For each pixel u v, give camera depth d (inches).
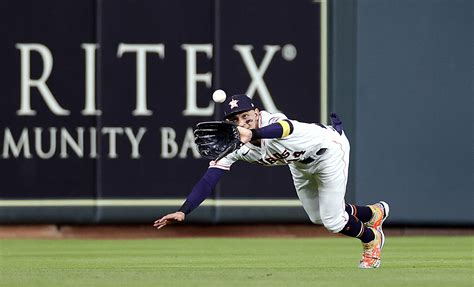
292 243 1732.3
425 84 1824.6
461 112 1828.2
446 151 1829.5
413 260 1350.9
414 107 1824.6
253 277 1048.8
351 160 1817.2
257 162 1041.5
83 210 1801.2
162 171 1812.3
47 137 1796.3
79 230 1862.7
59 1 1792.6
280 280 1005.8
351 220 1104.2
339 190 1071.0
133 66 1806.1
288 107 1819.6
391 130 1820.9
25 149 1792.6
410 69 1820.9
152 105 1809.8
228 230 1886.1
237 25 1814.7
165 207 1814.7
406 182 1827.0
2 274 1119.0
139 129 1808.6
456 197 1833.2
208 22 1812.3
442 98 1825.8
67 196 1798.7
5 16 1786.4
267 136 979.9
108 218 1804.9
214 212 1815.9
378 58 1819.6
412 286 940.0
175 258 1407.5
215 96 1003.3
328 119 1822.1
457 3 1823.3
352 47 1817.2
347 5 1819.6
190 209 1012.5
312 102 1822.1
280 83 1817.2
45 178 1796.3
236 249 1592.0
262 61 1815.9
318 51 1822.1
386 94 1819.6
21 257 1438.2
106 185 1804.9
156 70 1809.8
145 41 1806.1
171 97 1811.0
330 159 1049.5
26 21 1790.1
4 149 1787.6
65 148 1798.7
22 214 1791.3
